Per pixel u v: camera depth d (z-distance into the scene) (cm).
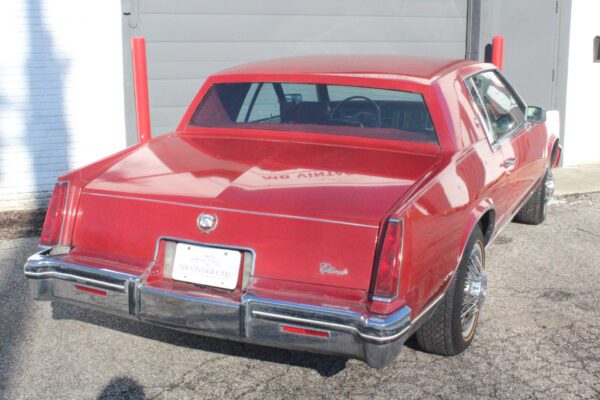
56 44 766
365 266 326
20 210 723
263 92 461
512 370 400
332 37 872
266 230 339
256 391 376
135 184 372
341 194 348
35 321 458
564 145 970
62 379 386
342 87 443
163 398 369
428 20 910
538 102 950
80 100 785
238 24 828
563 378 392
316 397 370
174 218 355
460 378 390
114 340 434
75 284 363
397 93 432
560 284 534
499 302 498
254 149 421
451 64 483
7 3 743
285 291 333
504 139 499
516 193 533
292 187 358
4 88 756
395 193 348
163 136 467
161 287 349
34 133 774
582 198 794
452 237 372
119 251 368
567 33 941
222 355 416
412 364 405
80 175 387
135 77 717
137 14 788
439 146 411
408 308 323
